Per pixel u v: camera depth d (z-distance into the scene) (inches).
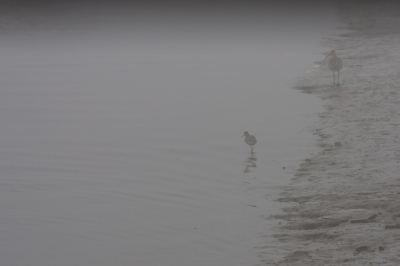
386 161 863.1
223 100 1304.1
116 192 818.8
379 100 1203.9
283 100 1269.7
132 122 1161.4
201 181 844.0
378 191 754.2
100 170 903.7
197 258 616.1
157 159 945.5
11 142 1050.1
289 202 749.3
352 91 1293.1
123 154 973.8
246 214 723.4
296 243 629.3
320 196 756.0
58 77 1605.6
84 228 707.4
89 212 754.2
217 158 938.1
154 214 741.9
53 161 948.0
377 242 606.9
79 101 1343.5
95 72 1660.9
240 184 824.3
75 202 787.4
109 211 757.9
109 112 1242.6
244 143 1005.8
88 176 881.5
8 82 1552.7
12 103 1337.4
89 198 800.3
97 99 1358.3
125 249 649.6
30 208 770.2
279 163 896.9
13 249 660.7
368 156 889.5
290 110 1187.3
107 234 690.2
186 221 716.0
